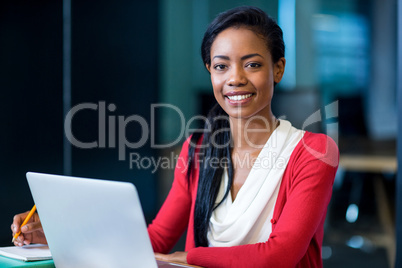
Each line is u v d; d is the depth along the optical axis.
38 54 3.53
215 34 1.31
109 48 4.37
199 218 1.38
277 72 1.35
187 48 6.70
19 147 3.40
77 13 3.96
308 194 1.24
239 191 1.32
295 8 5.68
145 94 4.91
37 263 1.20
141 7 4.84
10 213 3.33
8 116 3.34
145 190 4.93
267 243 1.20
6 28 3.31
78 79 3.98
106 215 0.96
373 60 6.71
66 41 3.78
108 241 0.99
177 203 1.51
